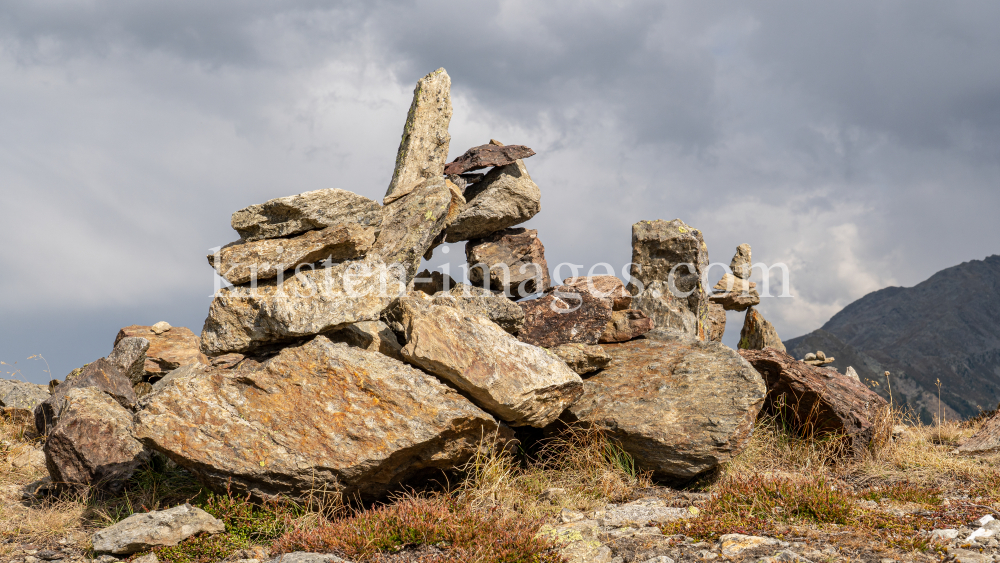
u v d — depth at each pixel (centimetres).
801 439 780
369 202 695
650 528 510
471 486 591
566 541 464
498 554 426
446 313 627
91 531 560
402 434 552
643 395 716
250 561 459
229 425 566
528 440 748
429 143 980
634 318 867
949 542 435
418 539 466
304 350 592
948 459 759
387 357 606
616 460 682
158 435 562
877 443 779
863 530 464
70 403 708
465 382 585
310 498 550
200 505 583
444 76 1025
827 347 13750
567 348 762
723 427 651
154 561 471
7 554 504
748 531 473
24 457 789
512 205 990
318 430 558
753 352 849
